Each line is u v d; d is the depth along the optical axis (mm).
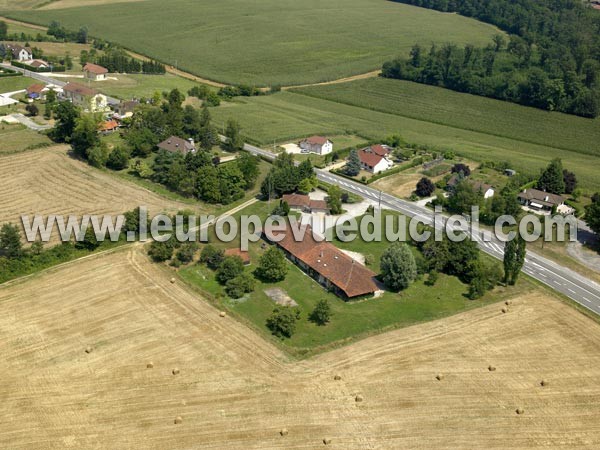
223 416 72250
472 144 190000
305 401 74938
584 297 101688
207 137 161250
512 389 78000
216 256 104812
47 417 71562
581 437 70812
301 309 94875
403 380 79062
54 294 96000
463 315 94750
